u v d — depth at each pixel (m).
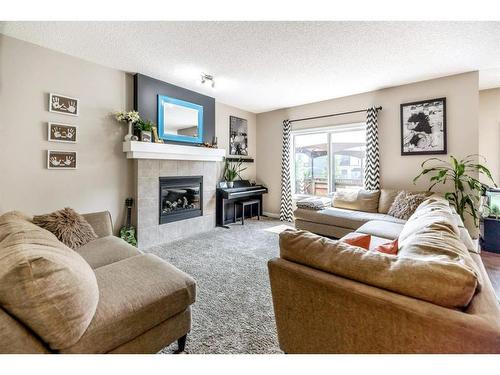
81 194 3.01
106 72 3.19
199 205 4.23
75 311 0.92
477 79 3.21
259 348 1.45
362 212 3.71
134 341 1.15
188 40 2.51
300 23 2.19
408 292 0.81
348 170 4.57
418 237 1.21
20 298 0.83
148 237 3.47
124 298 1.20
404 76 3.43
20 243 1.06
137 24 2.23
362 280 0.90
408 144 3.74
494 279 2.35
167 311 1.28
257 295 2.06
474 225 3.25
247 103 4.94
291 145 5.25
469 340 0.68
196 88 4.02
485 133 3.99
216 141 4.48
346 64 3.04
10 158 2.51
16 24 2.25
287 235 1.16
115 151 3.32
